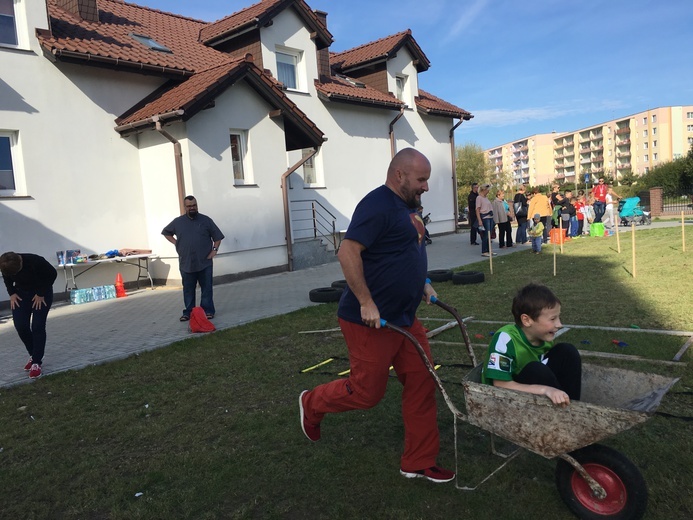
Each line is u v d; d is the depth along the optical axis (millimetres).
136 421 4543
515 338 3125
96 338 7719
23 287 5957
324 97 17203
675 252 12148
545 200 17188
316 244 15477
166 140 12320
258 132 13492
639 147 114250
